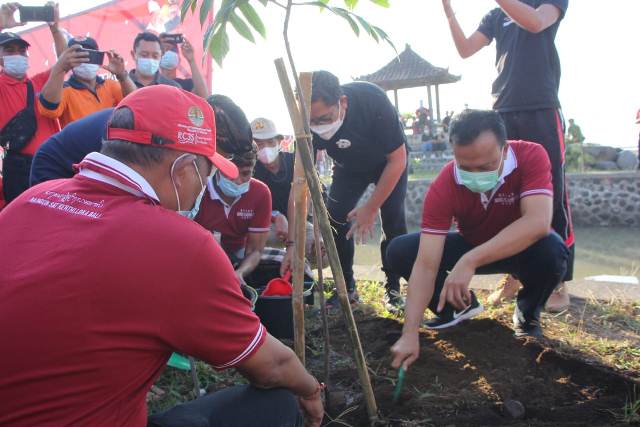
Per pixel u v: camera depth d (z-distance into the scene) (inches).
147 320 49.3
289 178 148.8
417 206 507.5
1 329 46.7
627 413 84.9
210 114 59.8
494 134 93.3
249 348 56.4
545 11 124.1
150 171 54.9
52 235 50.1
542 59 129.4
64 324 47.0
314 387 69.8
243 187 116.2
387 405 91.0
